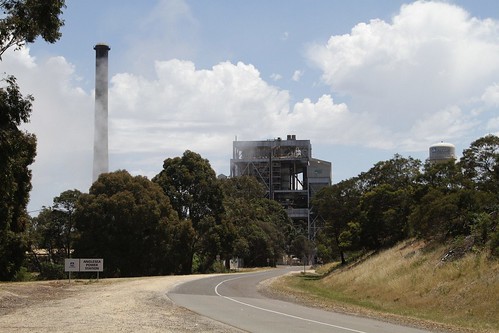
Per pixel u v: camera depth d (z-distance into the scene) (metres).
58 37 23.03
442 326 18.94
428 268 35.66
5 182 24.92
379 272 42.31
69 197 78.50
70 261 40.19
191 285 37.34
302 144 150.00
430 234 43.41
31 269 78.25
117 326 15.51
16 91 22.17
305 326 16.75
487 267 29.02
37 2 21.97
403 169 68.25
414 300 30.58
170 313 19.58
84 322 16.36
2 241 42.88
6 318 17.42
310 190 147.50
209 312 20.45
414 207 51.72
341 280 49.16
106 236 61.44
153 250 64.69
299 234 137.62
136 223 62.72
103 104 99.44
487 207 39.94
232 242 80.25
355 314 21.91
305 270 89.25
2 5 22.06
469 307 25.53
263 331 15.39
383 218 60.00
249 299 27.78
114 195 62.66
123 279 44.72
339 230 72.00
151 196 66.19
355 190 70.62
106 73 100.31
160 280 42.81
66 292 30.11
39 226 79.81
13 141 22.66
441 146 93.38
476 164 48.41
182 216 79.12
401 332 15.99
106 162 99.25
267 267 112.44
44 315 18.34
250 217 110.19
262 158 150.38
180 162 81.56
